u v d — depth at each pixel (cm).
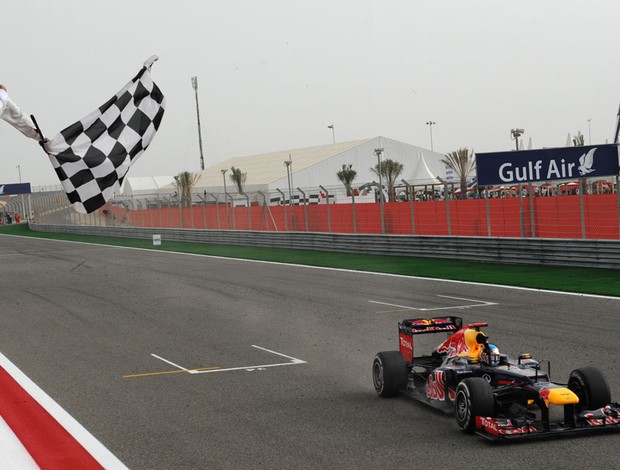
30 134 524
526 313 1454
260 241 3744
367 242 2995
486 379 717
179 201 4906
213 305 1773
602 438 657
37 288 2317
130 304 1847
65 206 6575
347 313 1562
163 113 575
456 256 2570
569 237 2406
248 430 745
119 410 852
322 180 6419
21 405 895
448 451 642
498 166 2381
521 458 612
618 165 2259
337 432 722
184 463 646
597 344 1122
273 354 1166
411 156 6825
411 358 876
